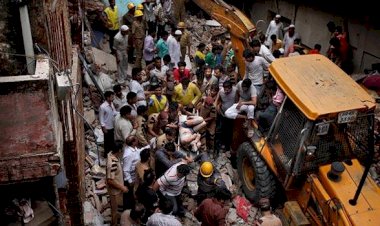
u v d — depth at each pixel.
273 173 7.77
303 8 15.91
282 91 7.41
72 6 9.87
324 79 7.34
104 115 8.83
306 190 7.04
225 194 6.50
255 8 19.45
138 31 13.00
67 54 7.23
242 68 11.53
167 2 16.23
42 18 4.81
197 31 17.66
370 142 6.68
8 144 3.93
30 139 3.96
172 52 13.08
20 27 4.69
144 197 6.65
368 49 12.99
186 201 8.33
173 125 8.78
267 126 8.12
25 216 4.70
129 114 8.35
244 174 8.59
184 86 10.13
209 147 9.69
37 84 3.85
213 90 9.90
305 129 6.64
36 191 4.91
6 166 3.96
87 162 9.06
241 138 9.05
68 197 6.75
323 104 6.66
